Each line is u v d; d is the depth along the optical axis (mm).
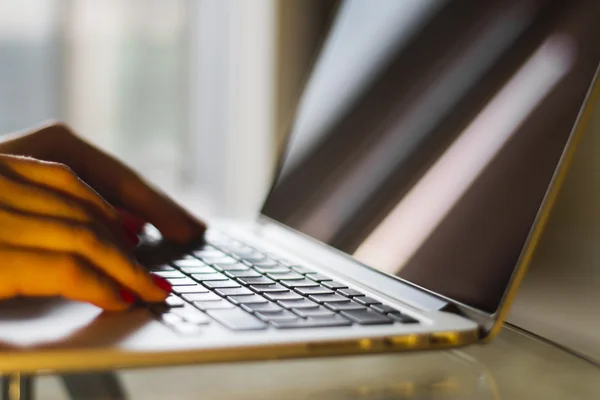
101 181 765
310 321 493
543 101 538
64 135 767
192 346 433
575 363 531
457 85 643
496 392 488
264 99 1575
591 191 589
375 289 602
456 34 669
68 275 493
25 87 1599
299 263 700
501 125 572
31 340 439
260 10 1568
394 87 735
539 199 504
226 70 1629
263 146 1580
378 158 713
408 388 509
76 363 418
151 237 820
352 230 697
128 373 564
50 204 528
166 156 1673
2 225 499
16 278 490
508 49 598
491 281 513
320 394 503
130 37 1633
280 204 852
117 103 1643
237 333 460
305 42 1505
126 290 521
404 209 642
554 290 619
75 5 1602
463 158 600
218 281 611
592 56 508
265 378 540
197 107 1658
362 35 836
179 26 1644
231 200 1620
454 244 564
